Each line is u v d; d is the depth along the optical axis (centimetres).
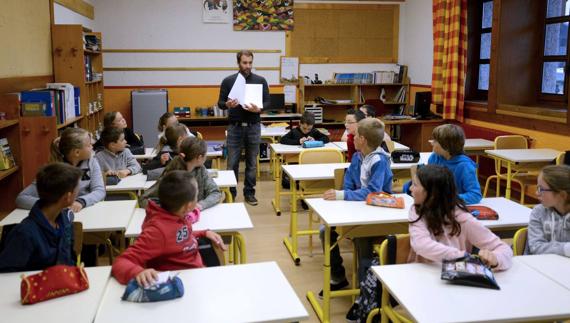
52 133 414
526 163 510
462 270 191
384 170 322
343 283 344
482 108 683
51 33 574
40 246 203
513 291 185
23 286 172
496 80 638
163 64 847
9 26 444
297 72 891
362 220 273
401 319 201
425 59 845
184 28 845
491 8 708
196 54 855
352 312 298
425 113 784
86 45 630
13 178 380
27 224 203
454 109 732
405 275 198
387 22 916
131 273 188
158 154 414
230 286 187
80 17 717
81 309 168
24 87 477
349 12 898
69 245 219
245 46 869
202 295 180
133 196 366
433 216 215
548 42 614
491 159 641
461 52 723
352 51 910
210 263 234
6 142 374
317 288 351
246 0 855
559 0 591
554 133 542
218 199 310
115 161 402
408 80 902
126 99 842
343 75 888
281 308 170
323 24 892
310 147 534
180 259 211
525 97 643
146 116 796
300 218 518
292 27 880
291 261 402
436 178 215
